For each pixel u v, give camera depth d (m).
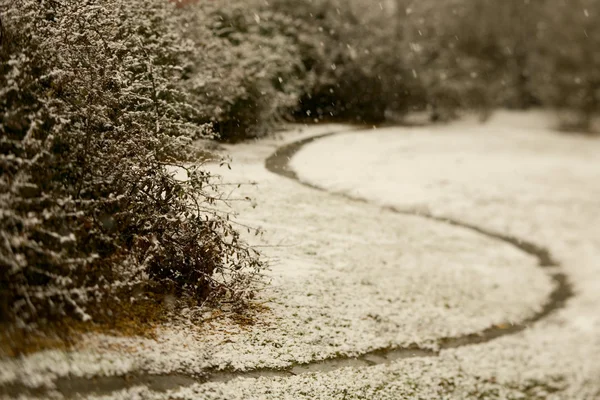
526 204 15.37
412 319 7.73
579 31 31.73
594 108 30.03
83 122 5.30
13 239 4.11
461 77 29.69
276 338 5.97
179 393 4.52
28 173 4.49
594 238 13.67
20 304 4.28
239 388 4.92
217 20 17.19
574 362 7.94
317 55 22.05
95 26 5.69
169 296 5.83
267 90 15.70
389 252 9.91
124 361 4.59
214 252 5.95
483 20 34.69
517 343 8.12
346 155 16.95
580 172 19.72
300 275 7.81
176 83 9.19
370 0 25.05
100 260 5.07
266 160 13.96
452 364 6.92
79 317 4.80
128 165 5.43
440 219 13.12
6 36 4.71
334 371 5.81
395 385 5.96
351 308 7.35
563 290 10.70
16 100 4.64
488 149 21.95
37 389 3.96
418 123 26.53
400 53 25.31
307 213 10.53
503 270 10.81
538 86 32.62
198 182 5.88
